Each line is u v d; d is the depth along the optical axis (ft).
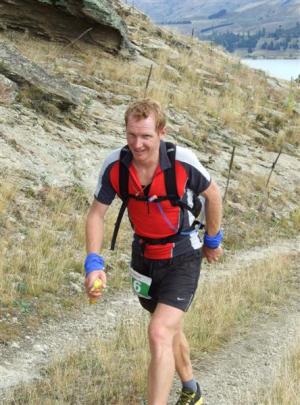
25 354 19.85
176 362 15.01
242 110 64.34
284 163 53.78
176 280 13.80
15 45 54.90
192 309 23.31
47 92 42.86
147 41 74.08
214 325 22.61
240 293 26.53
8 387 17.47
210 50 87.35
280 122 64.13
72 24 59.88
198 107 59.36
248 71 83.71
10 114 39.75
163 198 13.32
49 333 21.56
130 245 31.27
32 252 26.76
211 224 14.20
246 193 43.47
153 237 13.75
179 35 88.02
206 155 48.49
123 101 51.90
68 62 56.59
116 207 34.55
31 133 38.73
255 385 18.93
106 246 30.30
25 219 30.01
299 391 18.07
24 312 22.54
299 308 26.55
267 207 42.93
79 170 37.47
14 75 42.27
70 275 26.17
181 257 13.88
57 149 38.47
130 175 13.33
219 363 20.26
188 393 15.24
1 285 23.49
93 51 60.95
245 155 52.29
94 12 59.36
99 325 22.67
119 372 18.35
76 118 44.16
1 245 26.86
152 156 13.12
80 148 40.09
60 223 30.68
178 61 71.46
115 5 79.20
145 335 20.71
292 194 47.39
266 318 24.90
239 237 36.50
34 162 35.86
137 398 17.21
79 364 18.85
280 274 30.94
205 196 13.73
